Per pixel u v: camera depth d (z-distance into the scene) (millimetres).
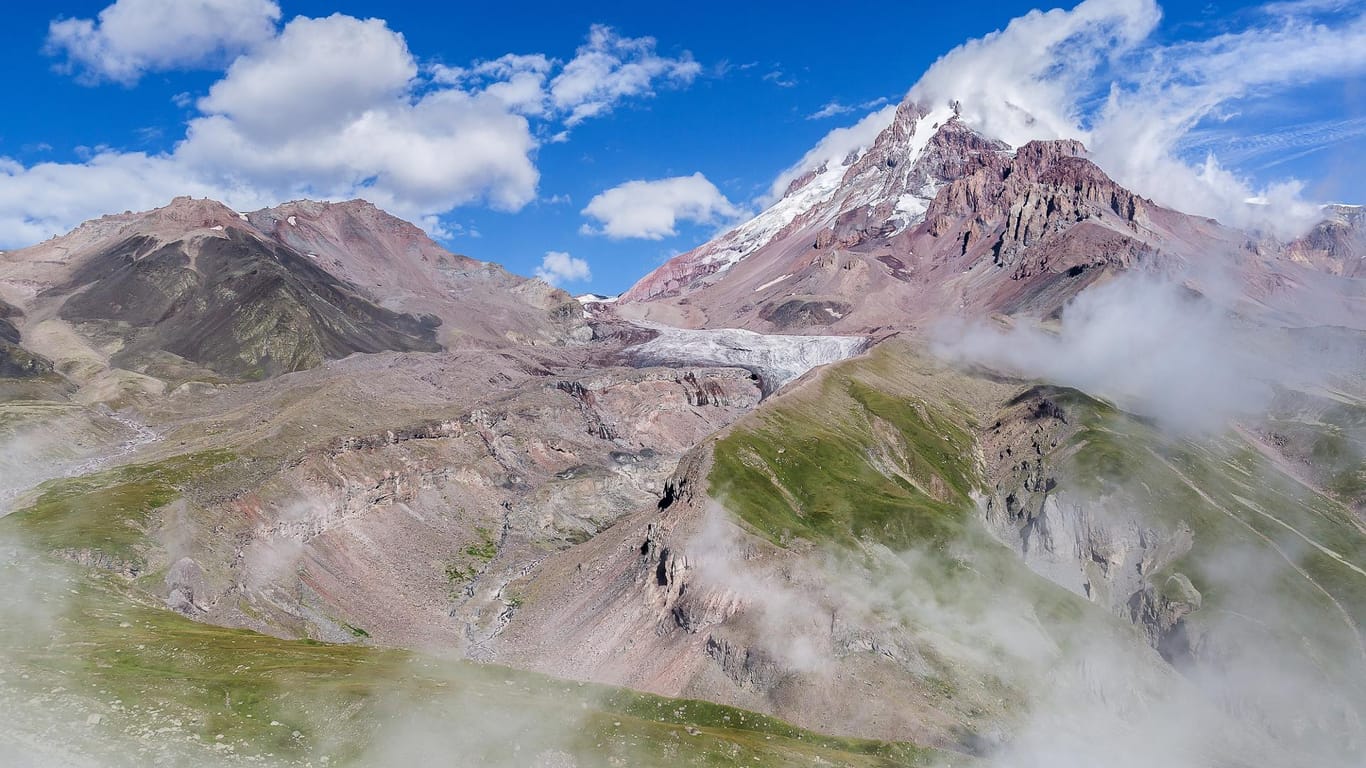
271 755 119125
